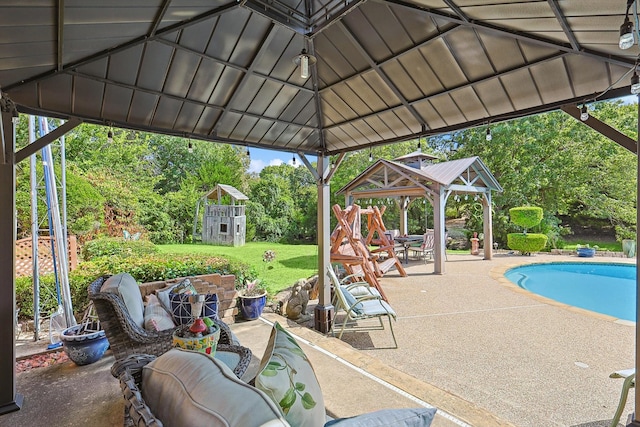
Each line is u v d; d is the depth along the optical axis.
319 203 4.89
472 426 2.27
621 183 12.09
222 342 2.70
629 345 4.00
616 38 1.86
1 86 2.34
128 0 1.82
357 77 3.34
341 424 1.07
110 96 2.87
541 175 13.11
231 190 15.27
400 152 17.91
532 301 6.03
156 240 14.48
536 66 2.51
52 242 4.21
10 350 2.43
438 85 3.09
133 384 1.13
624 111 12.36
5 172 2.51
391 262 8.32
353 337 4.37
